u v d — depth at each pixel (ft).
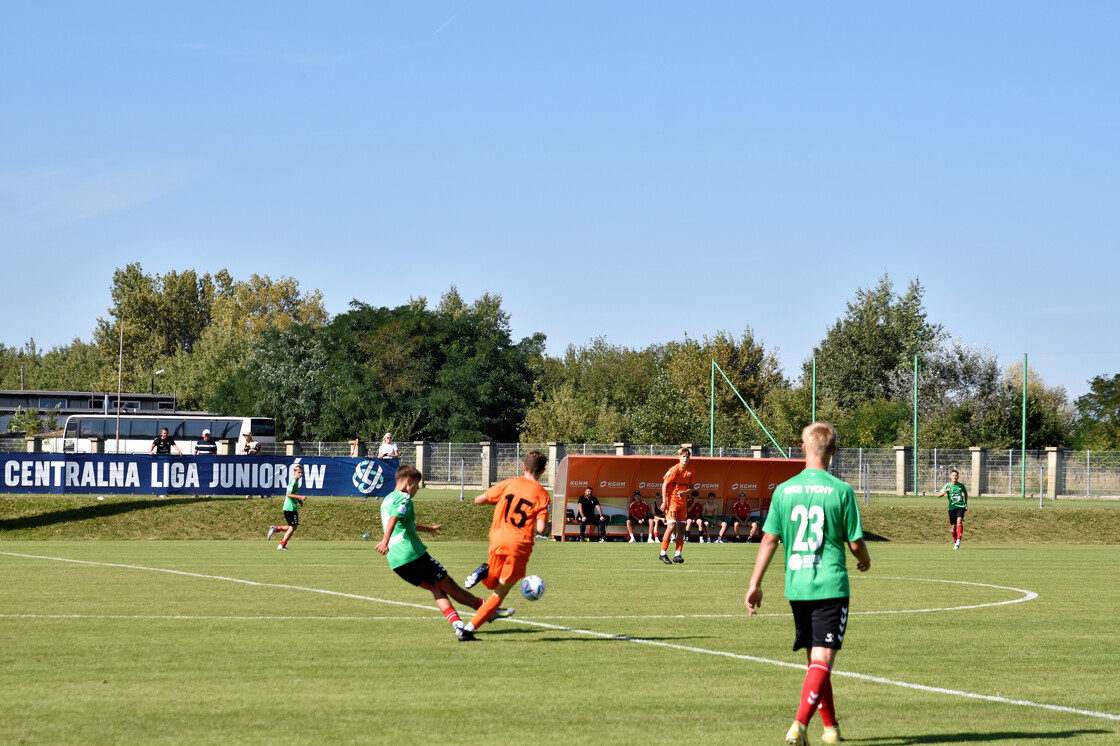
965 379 259.19
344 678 30.01
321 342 277.85
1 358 601.21
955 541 100.78
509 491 38.09
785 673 31.86
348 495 109.19
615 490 108.78
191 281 521.65
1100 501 172.24
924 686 30.42
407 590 53.16
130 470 106.63
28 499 105.19
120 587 53.47
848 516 22.97
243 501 106.93
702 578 63.52
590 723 24.86
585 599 51.55
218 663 32.09
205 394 379.76
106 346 497.05
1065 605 51.78
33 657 32.83
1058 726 25.54
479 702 27.07
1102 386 252.01
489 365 274.98
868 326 310.04
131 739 22.75
